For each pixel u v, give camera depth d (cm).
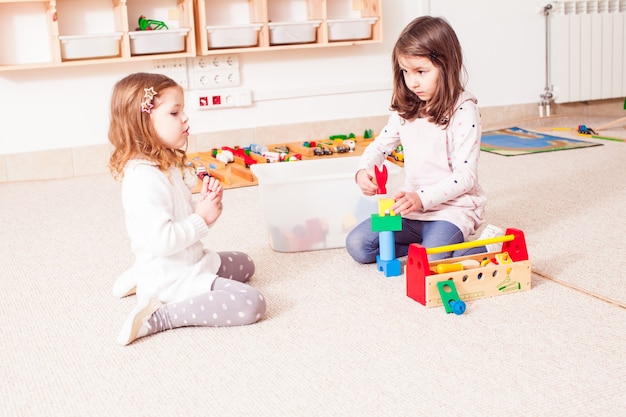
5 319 150
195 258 147
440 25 155
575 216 204
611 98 379
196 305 139
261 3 297
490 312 141
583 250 175
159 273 143
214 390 117
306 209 182
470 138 161
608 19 365
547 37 361
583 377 115
